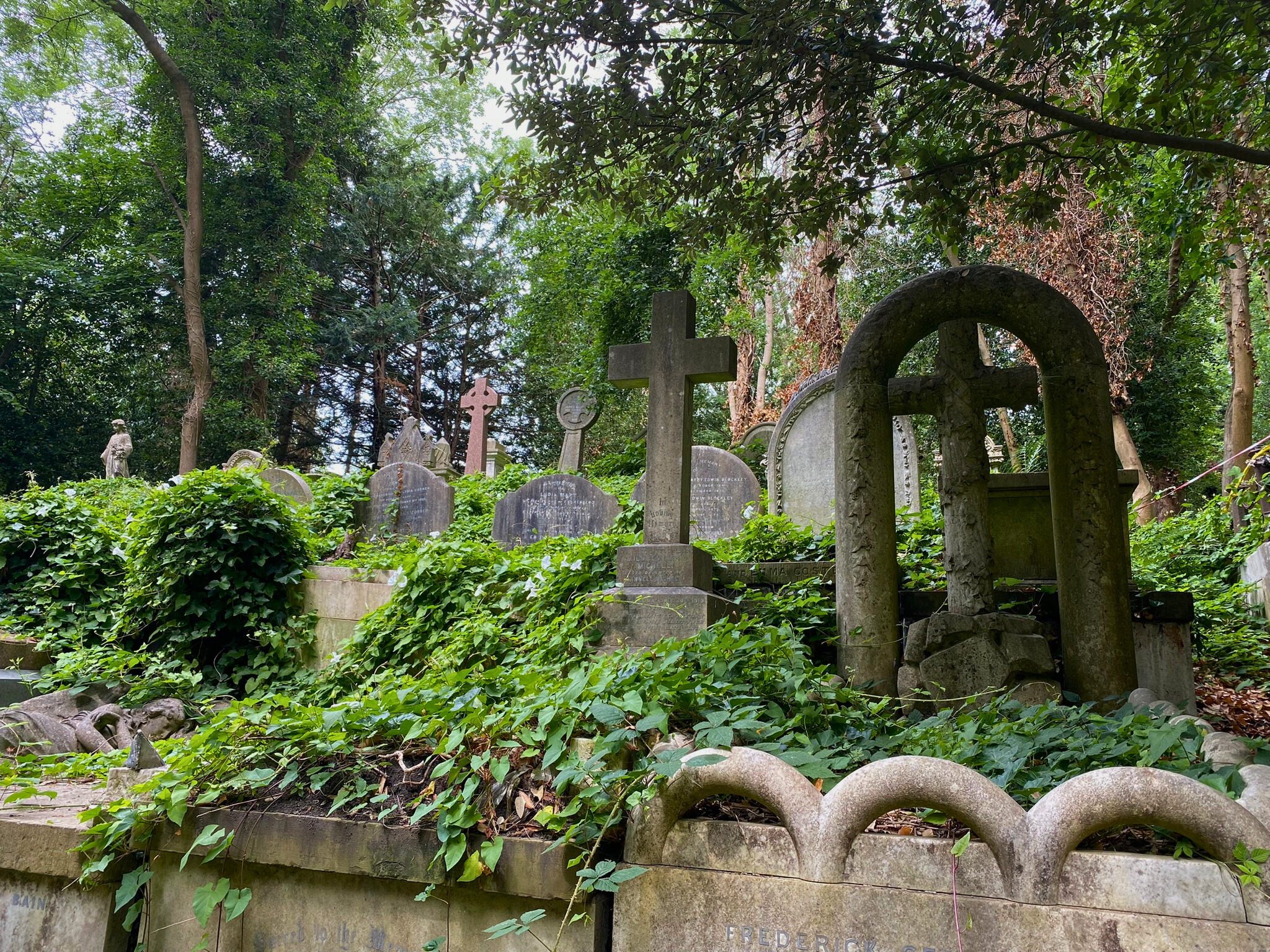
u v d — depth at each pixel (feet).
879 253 62.03
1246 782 7.54
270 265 85.61
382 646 20.74
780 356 95.50
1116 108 18.98
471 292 118.73
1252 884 6.61
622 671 10.95
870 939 7.41
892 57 16.33
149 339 85.71
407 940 8.90
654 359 16.62
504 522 35.99
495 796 9.11
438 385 123.54
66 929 10.03
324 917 9.24
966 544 14.56
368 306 114.01
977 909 7.19
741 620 13.75
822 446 32.91
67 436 84.02
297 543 26.94
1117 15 15.28
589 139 19.01
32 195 85.20
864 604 14.38
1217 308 63.21
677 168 19.57
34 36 79.25
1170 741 8.21
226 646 25.30
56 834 10.12
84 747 17.75
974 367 15.01
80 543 29.43
